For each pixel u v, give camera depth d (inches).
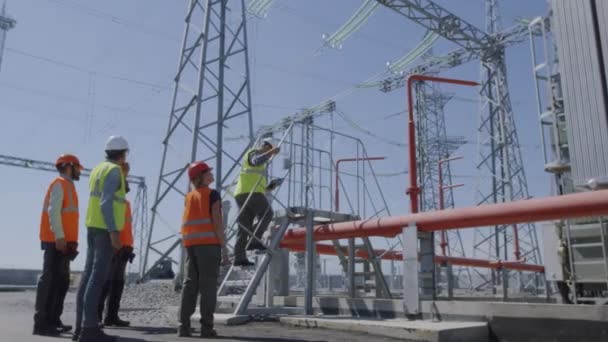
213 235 234.4
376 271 397.7
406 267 309.7
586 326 233.6
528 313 251.9
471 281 1035.3
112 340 202.1
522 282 1026.1
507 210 296.8
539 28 406.3
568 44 341.7
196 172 243.6
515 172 1122.7
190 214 237.9
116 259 304.0
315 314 355.9
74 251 264.4
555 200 281.9
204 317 229.9
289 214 350.6
